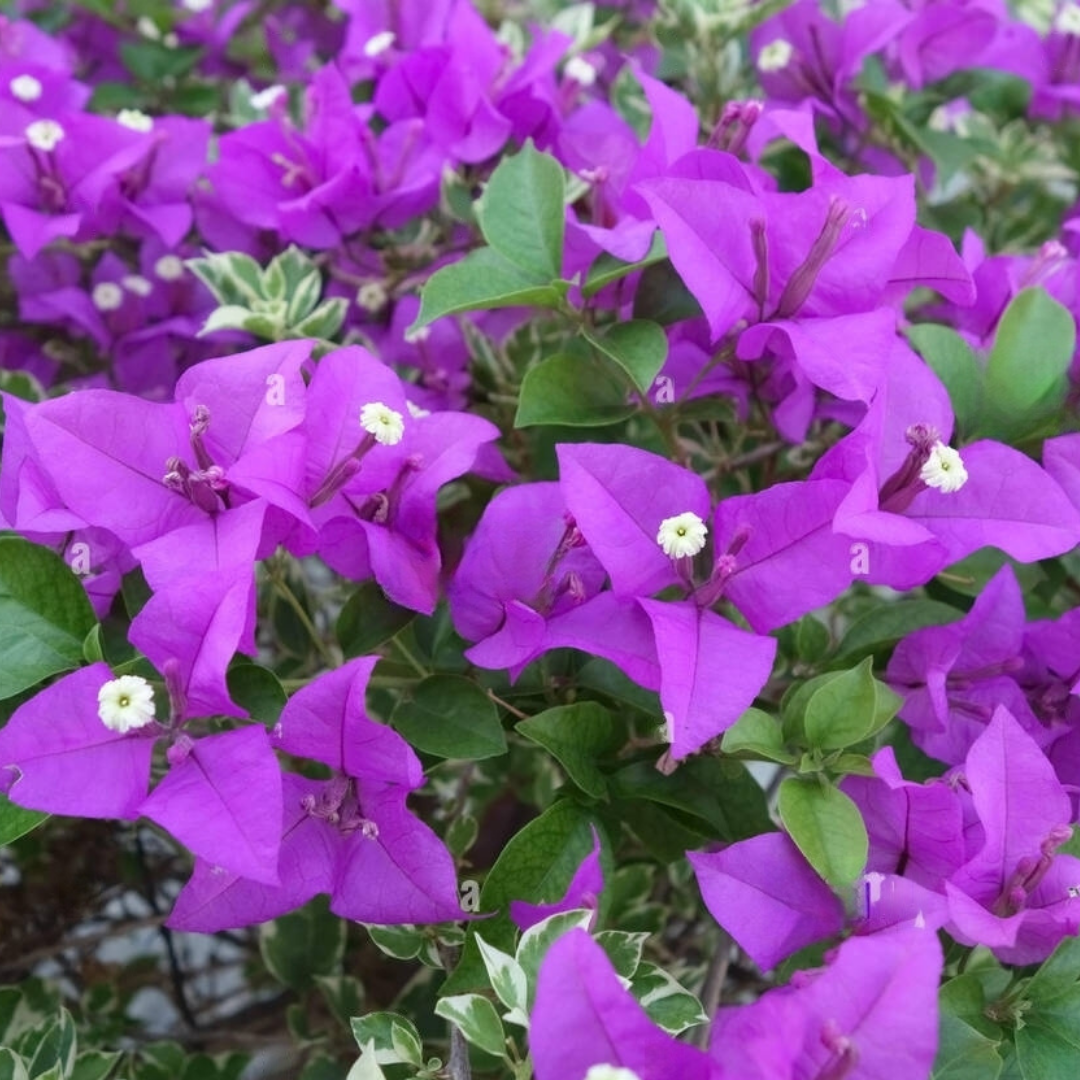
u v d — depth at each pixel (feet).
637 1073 1.07
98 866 1.98
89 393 1.29
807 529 1.31
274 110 1.76
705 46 1.94
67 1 2.21
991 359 1.47
